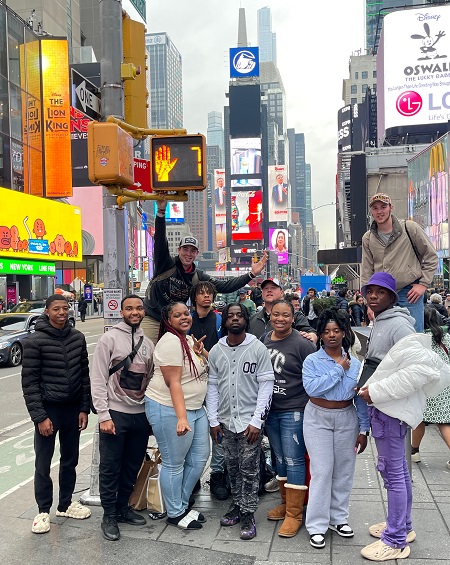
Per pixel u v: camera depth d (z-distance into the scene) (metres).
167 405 4.63
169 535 4.58
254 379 4.70
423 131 52.22
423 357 3.88
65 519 4.93
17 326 17.17
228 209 181.25
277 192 154.38
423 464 6.14
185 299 5.84
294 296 10.52
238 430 4.65
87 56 69.69
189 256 5.69
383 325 4.24
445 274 31.11
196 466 4.82
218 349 4.87
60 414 4.73
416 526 4.54
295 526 4.53
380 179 49.91
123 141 5.11
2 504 5.41
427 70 51.88
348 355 4.48
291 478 4.61
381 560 4.00
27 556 4.25
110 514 4.62
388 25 52.69
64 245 39.66
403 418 3.99
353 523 4.69
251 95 143.25
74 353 4.76
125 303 4.73
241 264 136.88
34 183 37.03
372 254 5.03
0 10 32.91
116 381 4.68
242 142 142.25
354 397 4.47
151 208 107.38
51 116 37.78
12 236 32.06
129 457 4.84
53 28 59.09
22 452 7.57
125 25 5.95
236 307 4.73
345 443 4.42
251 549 4.29
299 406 4.68
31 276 36.97
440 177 31.77
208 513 5.07
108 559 4.17
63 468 4.93
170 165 5.57
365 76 125.12
